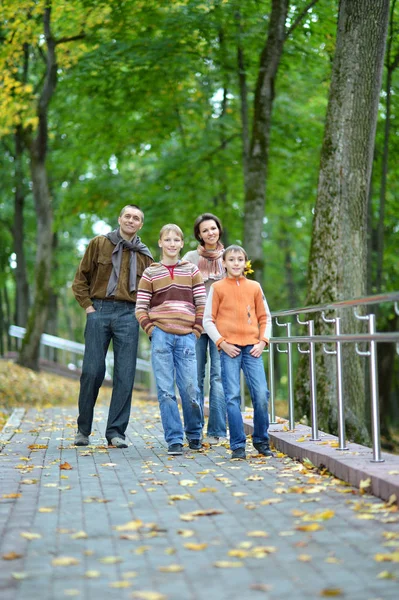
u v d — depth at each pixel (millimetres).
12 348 30766
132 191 19703
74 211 20125
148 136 18562
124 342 8047
